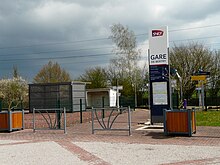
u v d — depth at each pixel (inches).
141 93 2062.0
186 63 2058.3
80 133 623.8
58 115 707.4
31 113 1439.5
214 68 2053.4
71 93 1446.9
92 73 2358.5
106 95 1927.9
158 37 693.3
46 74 2518.5
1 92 1882.4
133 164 334.0
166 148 430.0
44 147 460.8
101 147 448.5
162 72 689.6
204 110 1261.1
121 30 2065.7
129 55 2054.6
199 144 460.8
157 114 693.9
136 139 525.0
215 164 326.3
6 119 677.9
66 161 357.4
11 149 451.5
